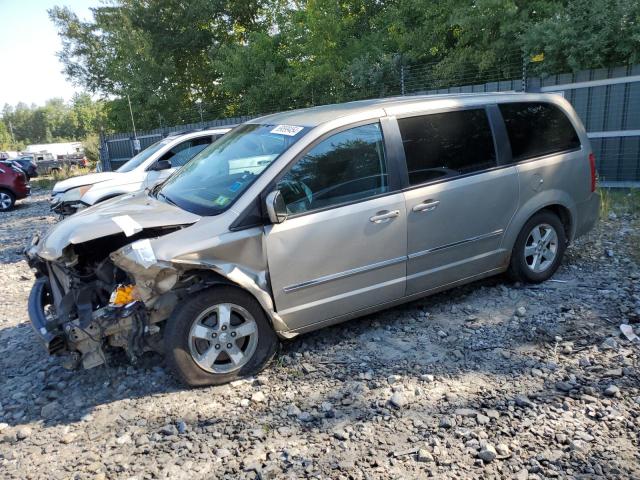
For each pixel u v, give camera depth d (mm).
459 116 4707
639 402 3305
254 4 23625
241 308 3857
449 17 12773
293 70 17875
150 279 3607
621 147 9773
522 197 4941
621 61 9875
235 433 3322
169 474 2988
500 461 2889
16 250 9625
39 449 3320
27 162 28094
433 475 2820
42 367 4430
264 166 4043
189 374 3748
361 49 15867
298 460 3018
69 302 3697
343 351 4266
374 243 4215
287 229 3889
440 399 3510
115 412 3646
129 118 24219
